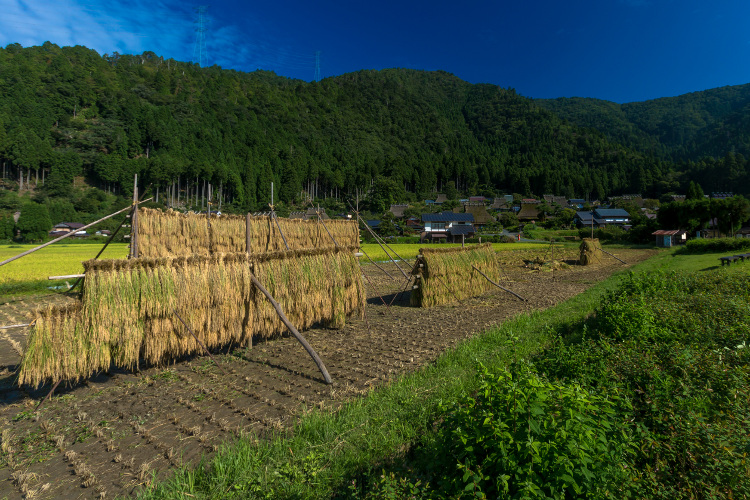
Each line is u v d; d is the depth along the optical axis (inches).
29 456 173.9
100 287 236.2
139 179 3555.6
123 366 273.1
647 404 158.4
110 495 147.3
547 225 3134.8
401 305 530.6
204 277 284.0
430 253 526.3
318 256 370.6
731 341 236.8
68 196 3235.7
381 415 195.8
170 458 168.9
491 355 285.4
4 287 577.6
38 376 216.1
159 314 260.5
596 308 382.9
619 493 110.0
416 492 121.4
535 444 106.7
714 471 117.5
